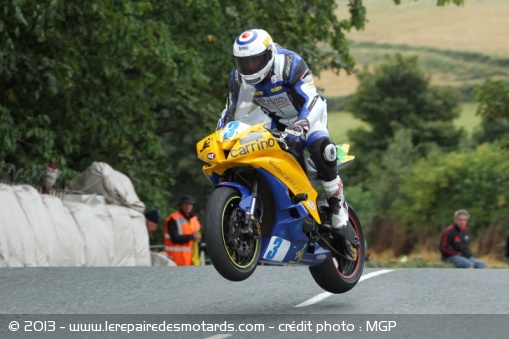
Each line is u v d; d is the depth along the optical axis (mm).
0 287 29422
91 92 68375
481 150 196875
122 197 50469
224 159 25219
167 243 53812
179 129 88875
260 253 25938
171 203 146625
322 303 28047
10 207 40906
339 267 29812
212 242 24219
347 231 28500
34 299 27531
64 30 59688
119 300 27656
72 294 28391
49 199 44125
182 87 77812
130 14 64500
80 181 51312
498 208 190250
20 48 59500
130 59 67125
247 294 29234
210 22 76625
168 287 29969
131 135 74875
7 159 63844
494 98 92688
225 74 81125
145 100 73812
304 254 27359
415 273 34844
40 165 60500
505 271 36250
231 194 24969
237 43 25766
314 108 26391
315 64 87125
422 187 198125
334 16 87125
